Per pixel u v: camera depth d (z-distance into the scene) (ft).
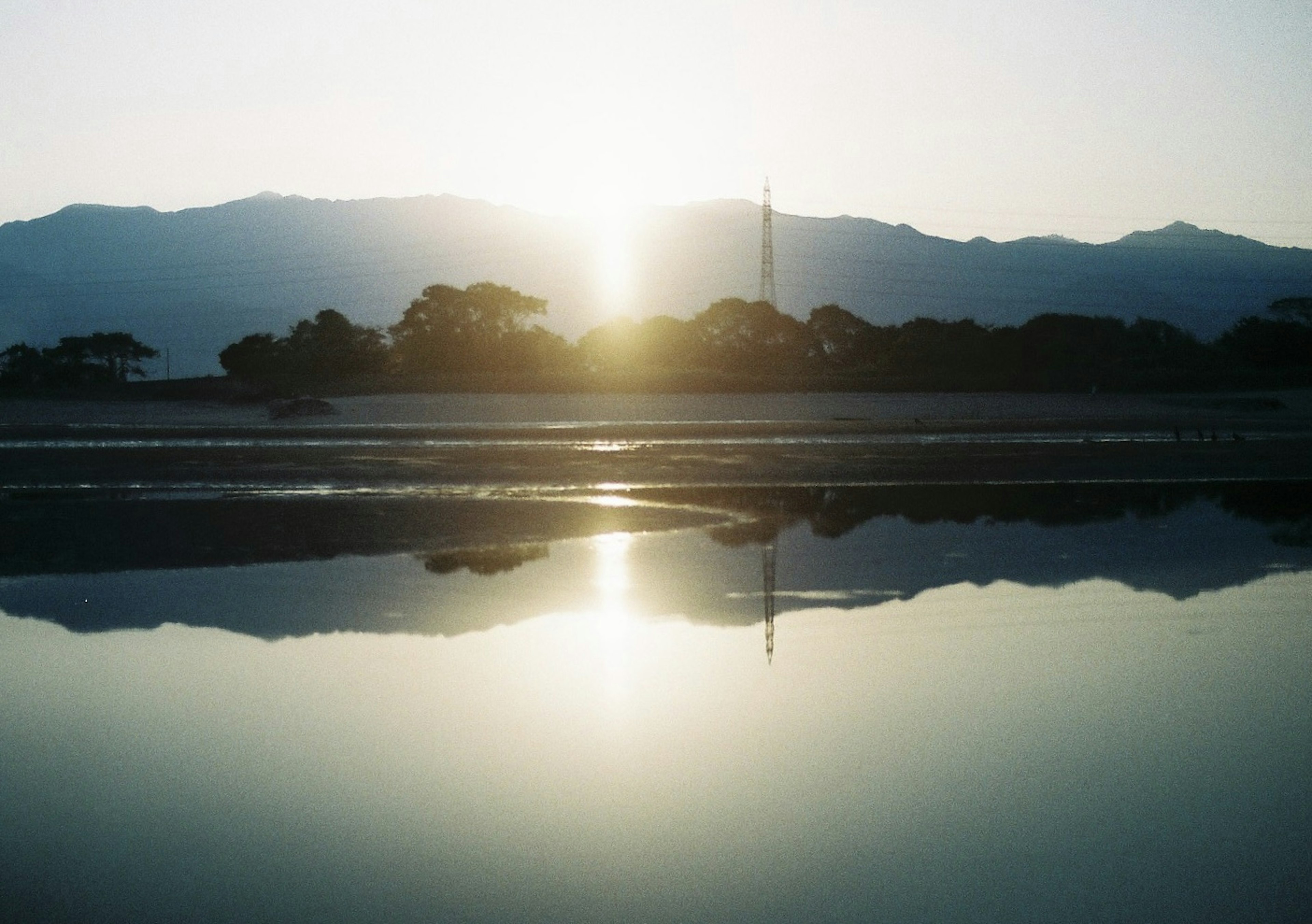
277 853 30.73
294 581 63.82
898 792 34.71
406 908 27.89
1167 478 127.85
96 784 35.17
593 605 57.98
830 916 27.68
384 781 35.35
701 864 30.17
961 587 62.90
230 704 42.45
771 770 36.47
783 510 95.96
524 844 31.22
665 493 108.37
